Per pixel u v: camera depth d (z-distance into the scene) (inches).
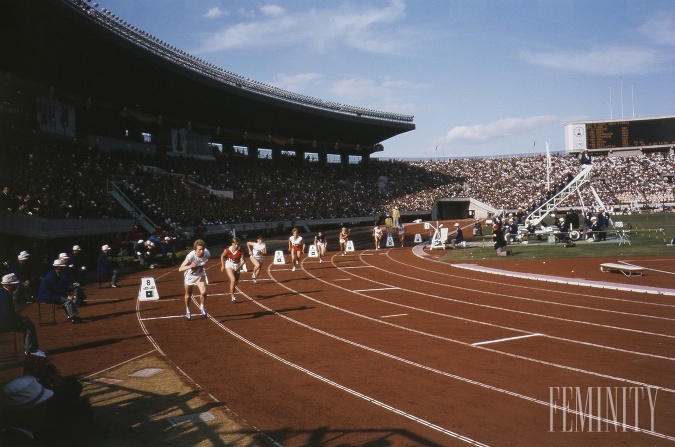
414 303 598.2
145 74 1713.8
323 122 2704.2
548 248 1167.0
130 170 1708.9
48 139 1498.5
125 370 365.4
